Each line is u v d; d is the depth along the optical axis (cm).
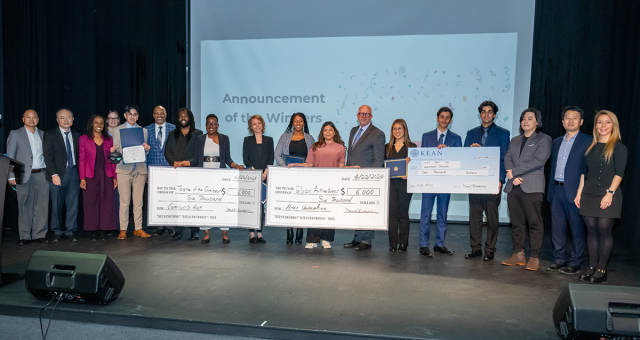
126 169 437
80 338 239
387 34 527
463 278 310
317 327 218
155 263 341
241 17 557
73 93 574
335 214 389
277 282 294
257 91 560
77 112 578
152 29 574
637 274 335
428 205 383
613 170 295
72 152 434
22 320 244
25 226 417
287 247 407
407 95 527
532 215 339
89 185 427
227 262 347
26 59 554
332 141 409
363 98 538
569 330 197
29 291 246
